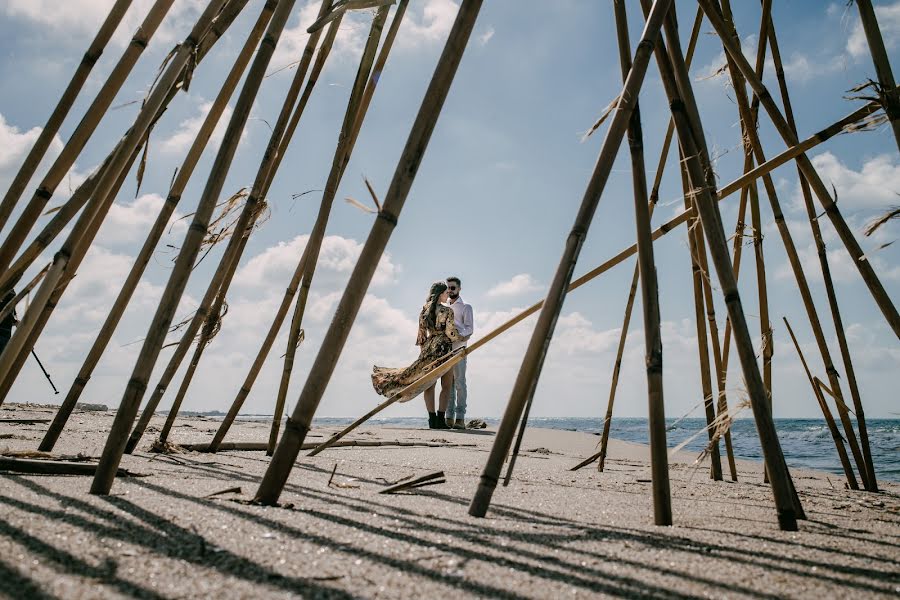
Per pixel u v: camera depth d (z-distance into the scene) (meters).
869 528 1.82
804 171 2.01
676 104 1.84
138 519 1.36
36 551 1.08
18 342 1.44
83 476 1.92
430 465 3.32
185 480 2.07
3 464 1.88
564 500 2.17
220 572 1.04
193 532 1.28
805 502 2.54
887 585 1.15
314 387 1.66
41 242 1.68
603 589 1.07
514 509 1.90
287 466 1.64
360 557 1.18
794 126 2.75
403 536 1.36
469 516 1.67
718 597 1.05
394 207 1.59
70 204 1.70
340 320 1.62
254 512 1.51
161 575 1.01
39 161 1.66
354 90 2.54
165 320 1.72
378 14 2.45
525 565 1.19
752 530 1.70
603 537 1.48
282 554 1.17
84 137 1.64
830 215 2.00
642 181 1.80
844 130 1.79
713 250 1.79
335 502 1.79
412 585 1.04
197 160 2.12
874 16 1.67
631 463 4.36
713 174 1.85
